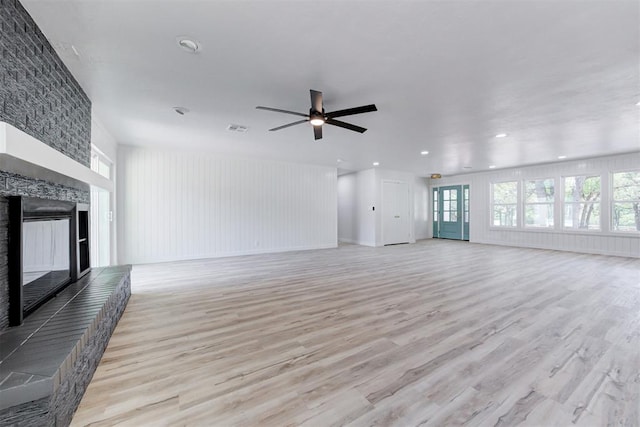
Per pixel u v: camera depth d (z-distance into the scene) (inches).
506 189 338.6
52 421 49.4
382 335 97.9
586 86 113.9
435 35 81.5
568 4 68.5
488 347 88.8
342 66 99.2
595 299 134.7
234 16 73.3
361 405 63.1
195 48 88.0
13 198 67.6
